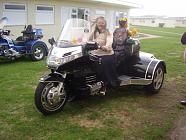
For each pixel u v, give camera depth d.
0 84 7.09
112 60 5.50
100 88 5.29
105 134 4.22
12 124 4.58
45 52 11.43
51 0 16.02
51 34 16.33
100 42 5.47
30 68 9.34
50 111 4.90
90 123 4.63
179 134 4.22
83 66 5.11
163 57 11.91
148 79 6.00
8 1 13.66
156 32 38.28
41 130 4.36
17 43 10.85
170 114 5.00
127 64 6.11
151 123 4.61
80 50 5.02
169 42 20.62
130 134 4.22
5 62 10.79
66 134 4.22
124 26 6.43
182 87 6.79
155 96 6.08
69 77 4.99
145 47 16.23
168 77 7.79
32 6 14.95
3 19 10.84
